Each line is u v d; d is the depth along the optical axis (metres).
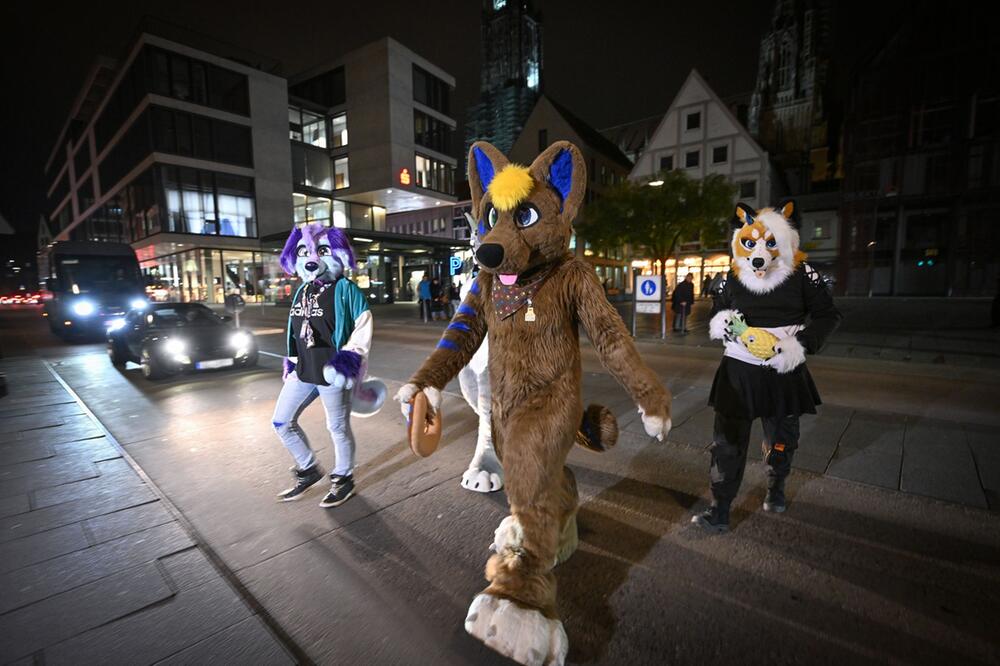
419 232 43.69
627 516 3.19
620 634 2.16
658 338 12.38
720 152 36.56
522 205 2.03
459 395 6.59
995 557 2.67
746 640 2.11
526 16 180.75
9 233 9.93
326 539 2.96
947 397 6.09
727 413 2.84
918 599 2.34
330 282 3.34
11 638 2.12
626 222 23.44
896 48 28.50
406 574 2.60
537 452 1.91
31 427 5.34
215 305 30.08
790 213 2.86
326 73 37.53
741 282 2.88
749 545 2.82
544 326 2.02
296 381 3.35
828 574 2.54
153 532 3.05
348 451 3.40
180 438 4.95
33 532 3.05
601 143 45.53
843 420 5.10
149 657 2.02
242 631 2.17
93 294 14.34
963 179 27.23
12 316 26.08
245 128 31.45
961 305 22.92
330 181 38.03
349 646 2.10
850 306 22.53
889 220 29.66
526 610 1.72
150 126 27.78
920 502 3.28
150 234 29.62
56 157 54.28
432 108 39.38
